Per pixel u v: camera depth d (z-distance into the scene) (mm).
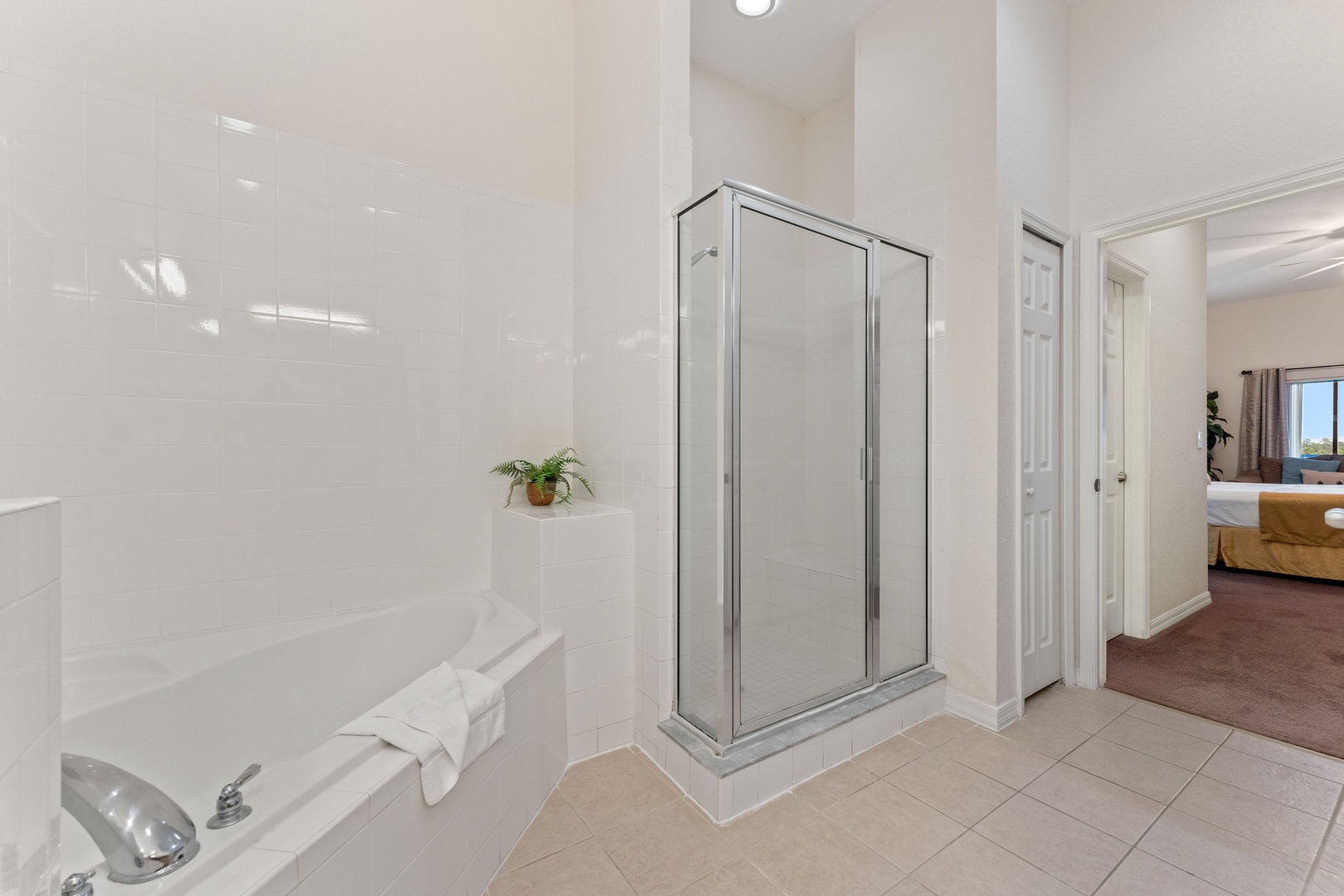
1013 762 1911
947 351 2326
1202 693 2410
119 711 1479
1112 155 2404
